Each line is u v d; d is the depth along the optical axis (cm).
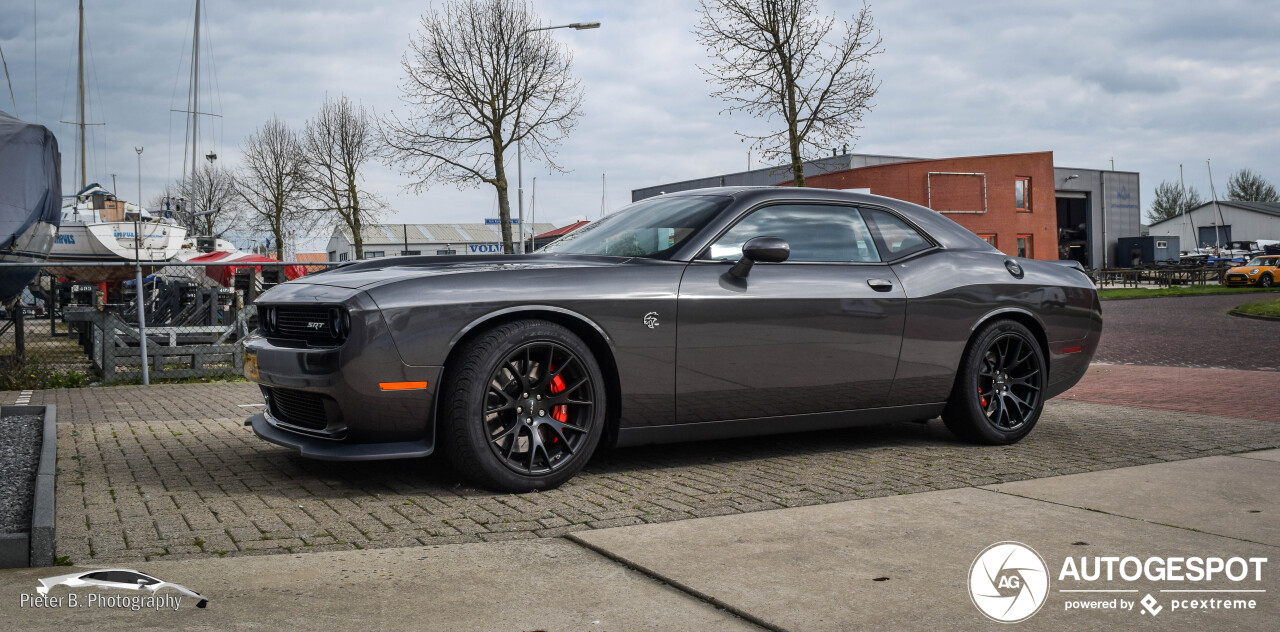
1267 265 3591
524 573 251
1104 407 630
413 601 227
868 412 433
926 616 217
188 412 606
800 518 310
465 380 339
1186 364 1012
